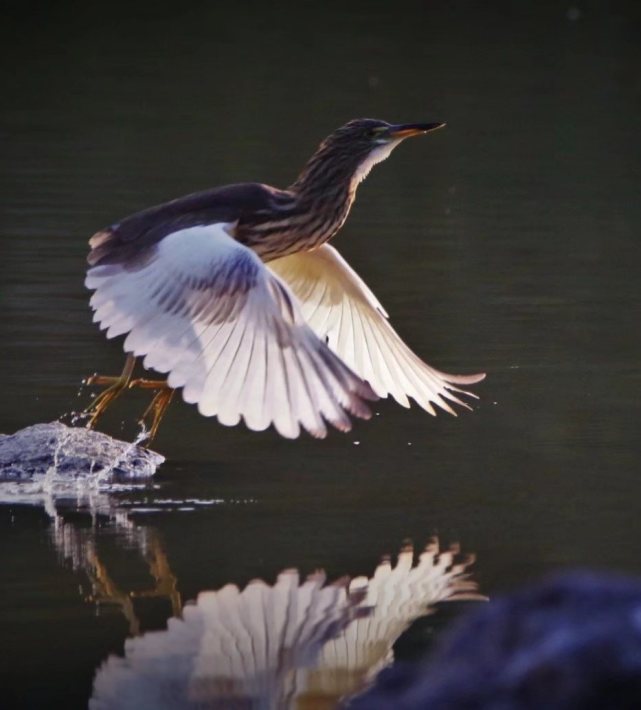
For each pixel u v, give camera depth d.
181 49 36.59
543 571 9.09
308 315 11.68
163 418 12.92
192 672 7.64
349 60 35.38
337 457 11.81
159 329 9.61
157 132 27.73
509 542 9.70
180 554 9.46
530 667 5.28
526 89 32.59
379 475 11.27
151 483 11.08
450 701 5.40
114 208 21.47
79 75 33.31
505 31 39.69
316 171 11.57
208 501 10.62
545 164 26.16
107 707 7.21
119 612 8.47
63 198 22.17
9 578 9.02
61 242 19.42
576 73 34.53
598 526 10.01
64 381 13.72
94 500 10.65
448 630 8.19
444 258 19.38
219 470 11.44
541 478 11.16
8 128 27.89
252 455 11.88
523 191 24.00
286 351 9.12
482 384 13.89
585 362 14.68
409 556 9.42
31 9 40.62
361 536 9.82
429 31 39.62
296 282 11.71
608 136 28.59
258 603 8.60
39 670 7.68
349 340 11.52
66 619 8.38
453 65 35.00
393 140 11.73
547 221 21.84
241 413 9.12
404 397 11.41
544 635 5.36
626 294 17.64
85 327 15.64
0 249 18.97
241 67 34.47
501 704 5.31
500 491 10.84
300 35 38.69
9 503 10.57
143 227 10.63
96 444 11.54
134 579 9.01
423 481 11.12
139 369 14.21
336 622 8.32
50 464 11.28
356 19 41.00
